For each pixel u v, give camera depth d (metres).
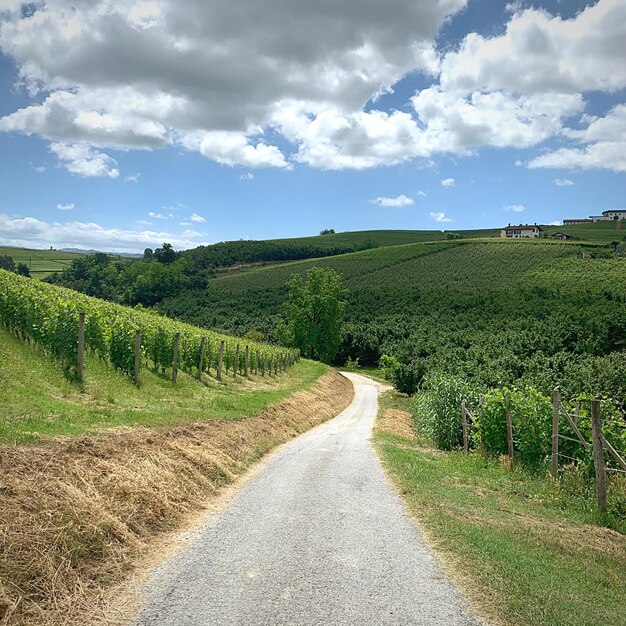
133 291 111.50
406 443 17.78
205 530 6.77
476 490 10.36
